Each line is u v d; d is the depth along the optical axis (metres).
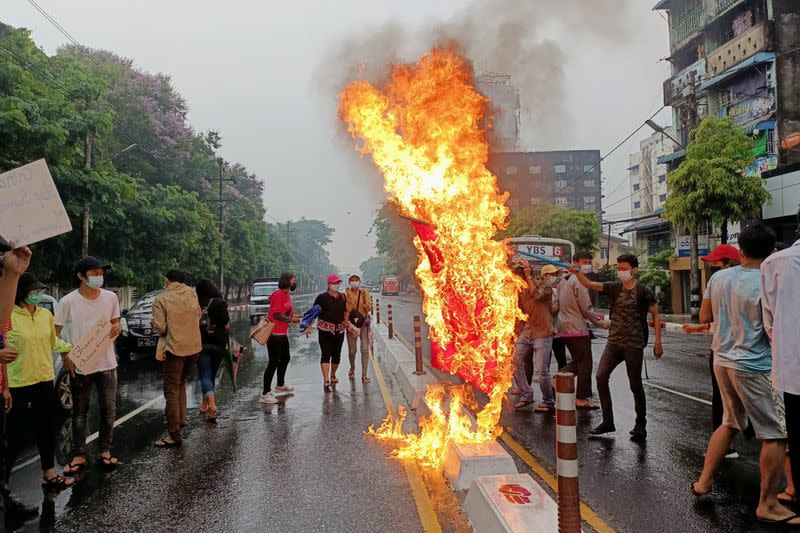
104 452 5.48
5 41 17.14
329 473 5.08
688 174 21.25
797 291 3.40
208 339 7.55
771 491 3.86
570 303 7.26
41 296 5.04
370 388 9.30
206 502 4.48
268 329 8.35
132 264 22.06
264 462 5.47
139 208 21.67
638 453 5.44
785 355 3.42
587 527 3.80
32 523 4.15
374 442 6.07
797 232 3.71
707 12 29.31
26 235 3.08
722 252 5.32
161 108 37.56
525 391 7.47
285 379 10.53
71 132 15.45
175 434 6.21
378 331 18.48
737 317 3.95
